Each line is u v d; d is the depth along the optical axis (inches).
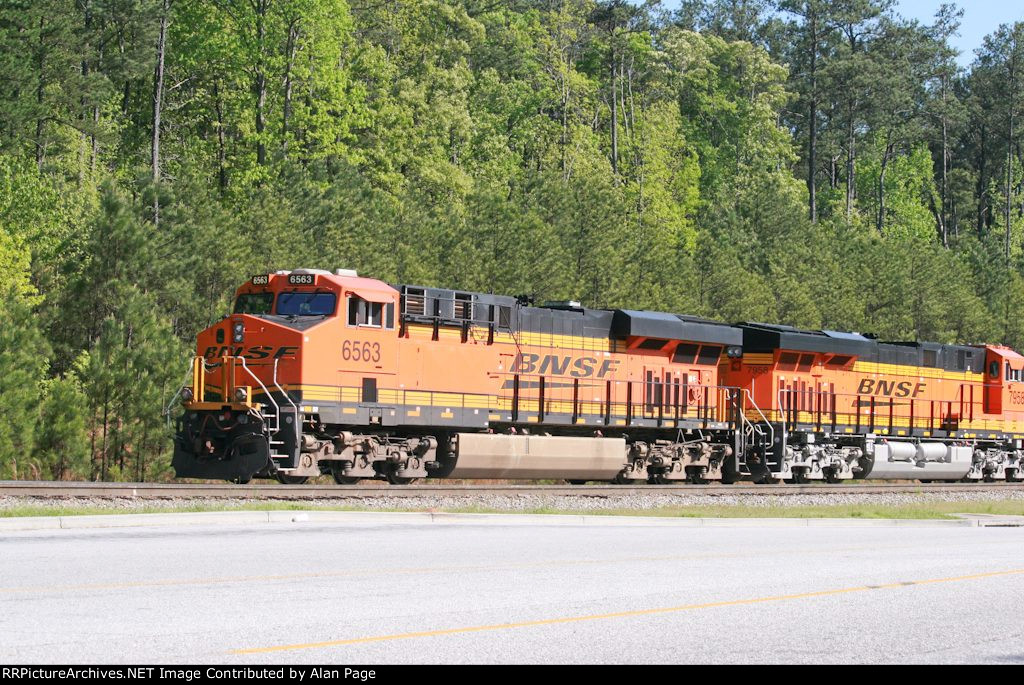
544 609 1776.6
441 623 1640.0
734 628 1688.0
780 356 5487.2
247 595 1814.7
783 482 5880.9
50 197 6131.9
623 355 5029.5
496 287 6860.2
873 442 5935.0
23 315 4805.6
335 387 4015.8
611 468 4938.5
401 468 4301.2
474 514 3398.1
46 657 1371.8
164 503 3262.8
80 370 4909.0
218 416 4005.9
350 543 2581.2
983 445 6688.0
